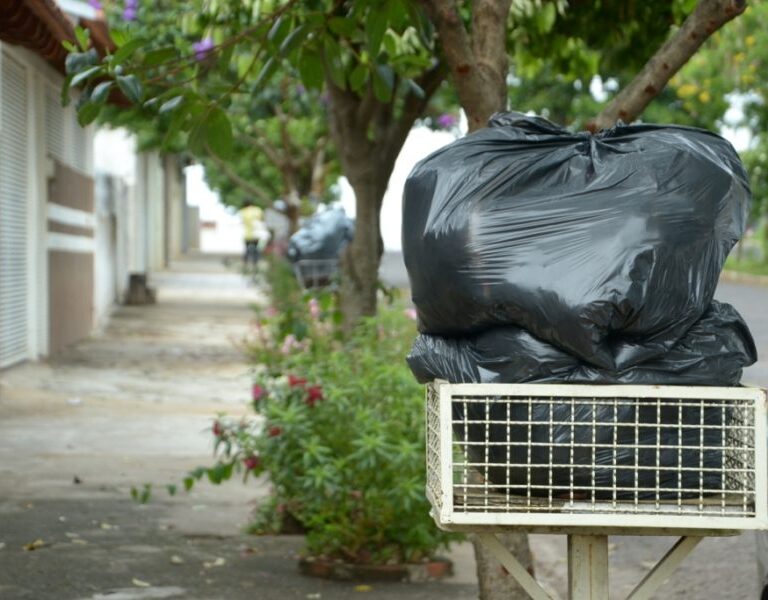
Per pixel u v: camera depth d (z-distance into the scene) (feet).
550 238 12.65
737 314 13.14
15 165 60.34
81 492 33.12
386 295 38.47
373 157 38.24
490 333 13.08
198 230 326.03
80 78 17.58
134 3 52.47
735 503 12.34
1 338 57.57
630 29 31.50
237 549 27.30
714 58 97.76
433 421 13.30
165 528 29.19
